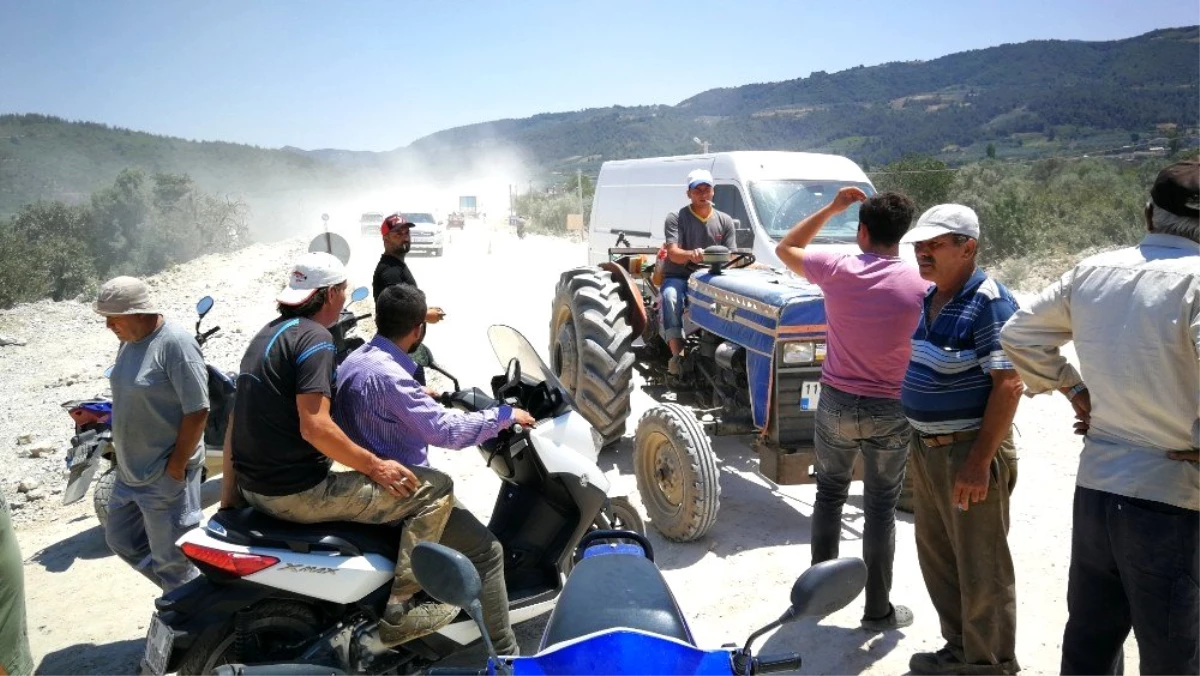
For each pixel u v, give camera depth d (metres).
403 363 3.68
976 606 3.63
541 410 4.47
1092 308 2.85
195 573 4.23
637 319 6.92
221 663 3.35
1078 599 3.00
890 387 4.09
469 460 7.06
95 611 4.84
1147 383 2.70
